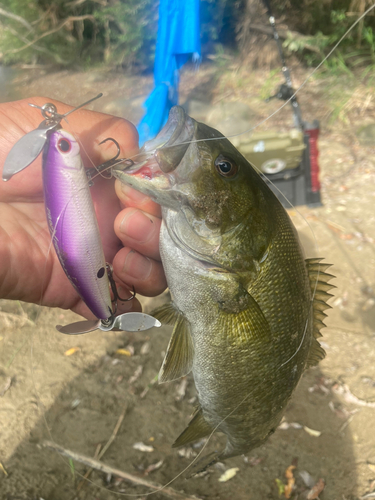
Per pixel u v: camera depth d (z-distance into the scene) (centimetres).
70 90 119
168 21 51
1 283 24
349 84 103
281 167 63
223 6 123
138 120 92
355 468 38
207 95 109
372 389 43
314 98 100
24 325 50
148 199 22
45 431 41
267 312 20
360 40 109
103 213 25
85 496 36
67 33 134
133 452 39
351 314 51
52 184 15
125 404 43
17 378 45
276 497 36
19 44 135
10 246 23
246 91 108
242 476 37
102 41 136
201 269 20
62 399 43
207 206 20
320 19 113
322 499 36
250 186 20
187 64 120
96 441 40
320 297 23
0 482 37
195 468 38
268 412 22
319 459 38
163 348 48
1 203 23
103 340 49
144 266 24
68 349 48
